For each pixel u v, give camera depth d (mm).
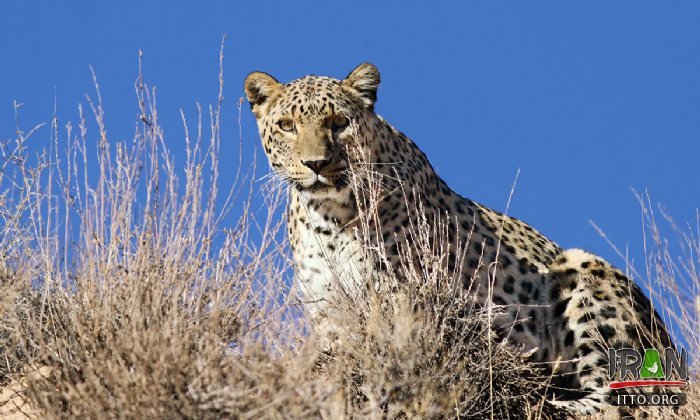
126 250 13523
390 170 17625
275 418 11383
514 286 17984
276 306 13555
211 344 12172
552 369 17719
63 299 13531
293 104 17703
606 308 17891
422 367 13492
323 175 17031
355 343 13758
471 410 14117
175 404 11469
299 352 12383
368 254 16109
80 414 11750
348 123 17656
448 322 14727
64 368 12383
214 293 13469
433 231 17688
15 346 13531
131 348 12094
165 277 13172
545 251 18953
